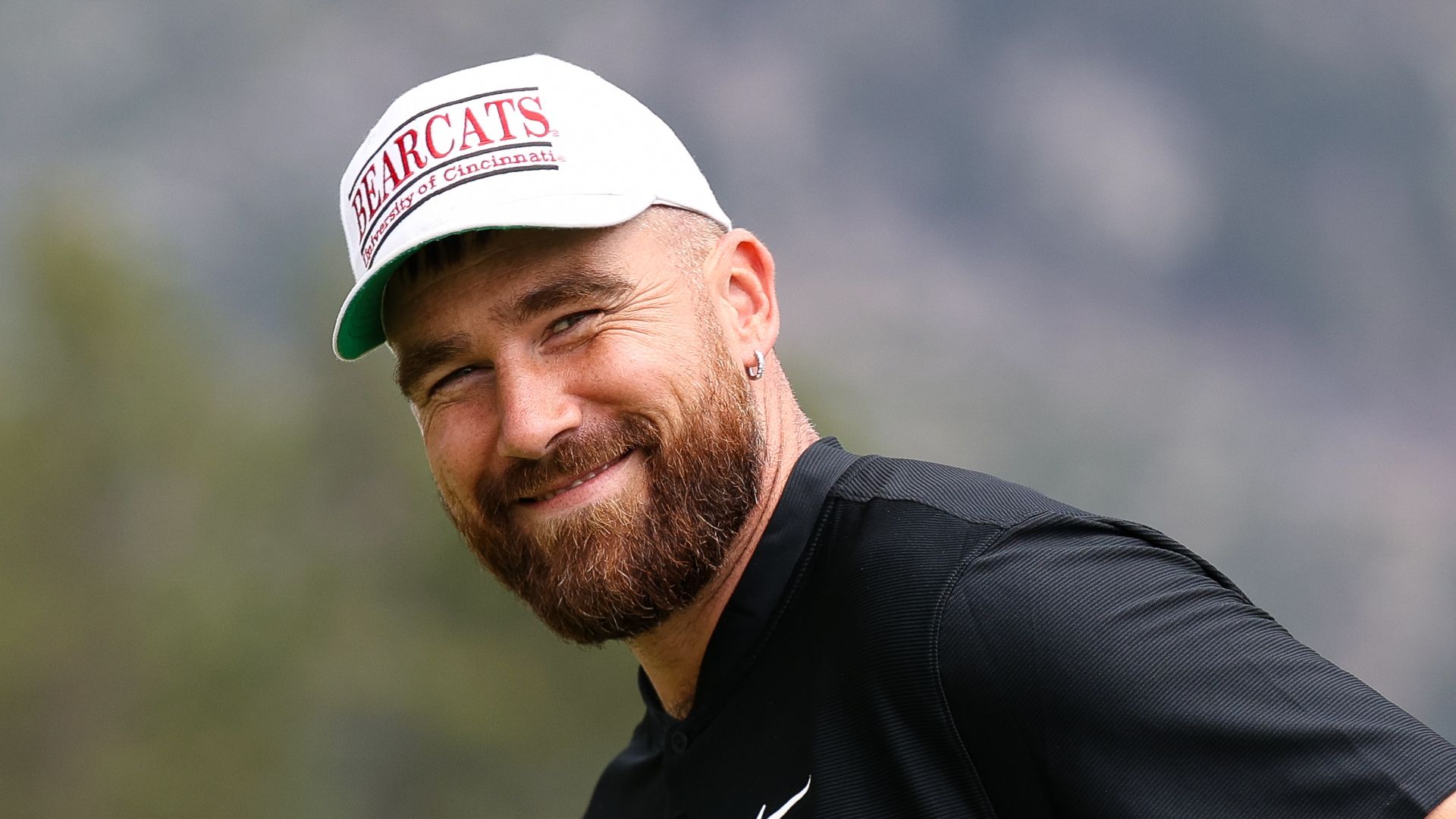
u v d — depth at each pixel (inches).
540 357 283.7
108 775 2765.7
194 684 2913.4
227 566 3127.5
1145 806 238.2
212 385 3351.4
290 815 2970.0
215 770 2878.9
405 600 3383.4
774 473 304.5
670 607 286.4
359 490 3494.1
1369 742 231.0
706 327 296.7
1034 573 254.2
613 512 281.3
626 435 282.7
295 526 3361.2
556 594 285.1
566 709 3275.1
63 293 3152.1
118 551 3053.6
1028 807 251.8
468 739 3213.6
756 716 284.0
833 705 270.1
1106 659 243.4
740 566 293.4
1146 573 254.7
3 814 2699.3
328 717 3181.6
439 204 280.7
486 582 3358.8
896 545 270.7
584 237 284.0
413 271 288.4
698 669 303.0
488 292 282.4
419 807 3248.0
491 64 295.4
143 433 3127.5
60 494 2999.5
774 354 323.0
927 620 258.1
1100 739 242.2
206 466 3198.8
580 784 3280.0
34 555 2940.5
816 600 280.4
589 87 298.2
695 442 286.7
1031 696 247.1
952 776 254.8
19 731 2780.5
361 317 305.0
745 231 314.7
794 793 273.6
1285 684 238.5
